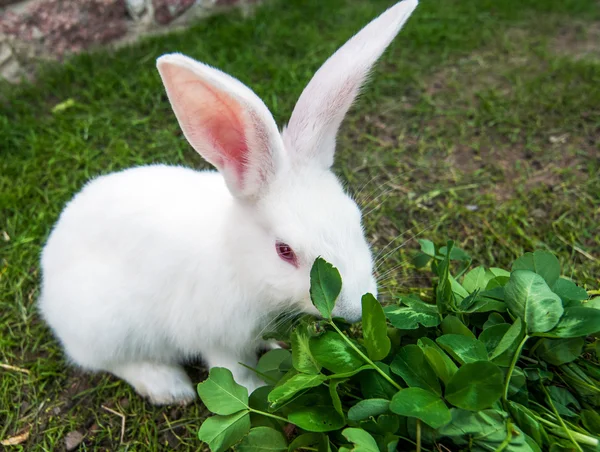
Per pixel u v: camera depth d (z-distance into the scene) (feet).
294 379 1.04
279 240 1.11
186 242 1.25
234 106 1.07
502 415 0.96
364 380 1.06
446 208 1.83
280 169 1.13
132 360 1.40
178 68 0.99
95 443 1.34
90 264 1.34
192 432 1.34
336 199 1.13
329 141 1.24
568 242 1.69
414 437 0.99
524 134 2.09
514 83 2.33
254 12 2.79
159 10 2.66
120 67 2.42
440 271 1.25
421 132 2.13
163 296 1.30
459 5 2.81
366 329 1.06
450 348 1.04
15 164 1.99
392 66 2.45
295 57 2.47
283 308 1.21
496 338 1.09
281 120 2.12
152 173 1.41
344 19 2.75
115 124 2.17
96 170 1.98
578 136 2.06
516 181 1.91
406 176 1.95
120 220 1.31
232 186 1.15
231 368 1.36
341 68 1.20
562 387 1.13
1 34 2.38
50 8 2.43
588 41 2.61
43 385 1.45
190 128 1.09
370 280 1.13
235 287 1.22
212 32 2.64
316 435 1.04
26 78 2.44
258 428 1.05
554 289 1.18
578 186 1.87
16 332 1.57
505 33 2.67
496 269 1.33
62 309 1.34
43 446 1.33
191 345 1.36
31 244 1.76
